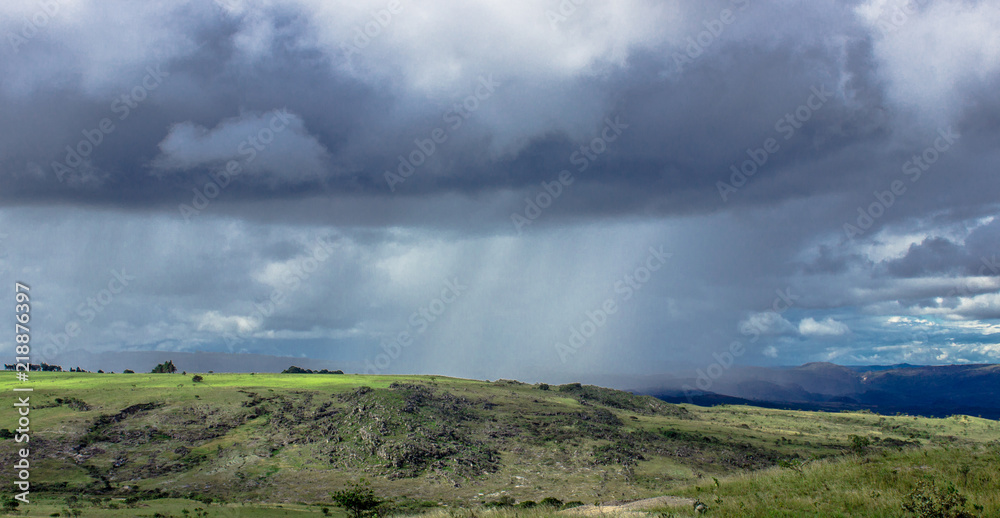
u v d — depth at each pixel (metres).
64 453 102.38
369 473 101.25
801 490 35.41
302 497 89.56
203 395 139.25
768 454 133.62
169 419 122.56
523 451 119.44
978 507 27.61
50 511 69.50
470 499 88.75
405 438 114.94
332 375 197.88
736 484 40.41
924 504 27.62
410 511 78.06
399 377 199.88
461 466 105.62
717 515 31.12
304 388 157.00
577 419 151.25
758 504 32.50
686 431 156.75
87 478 94.38
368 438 114.56
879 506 29.61
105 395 134.38
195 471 100.81
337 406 136.62
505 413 152.62
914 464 38.09
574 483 99.75
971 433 199.12
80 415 118.94
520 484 98.94
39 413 119.12
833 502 31.50
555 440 126.94
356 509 72.50
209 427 121.06
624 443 129.25
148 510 73.88
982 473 34.09
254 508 80.06
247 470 101.62
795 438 165.50
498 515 38.09
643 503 37.44
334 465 104.38
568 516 34.19
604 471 107.31
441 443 116.19
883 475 36.12
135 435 113.62
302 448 112.06
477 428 133.50
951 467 36.09
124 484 93.62
